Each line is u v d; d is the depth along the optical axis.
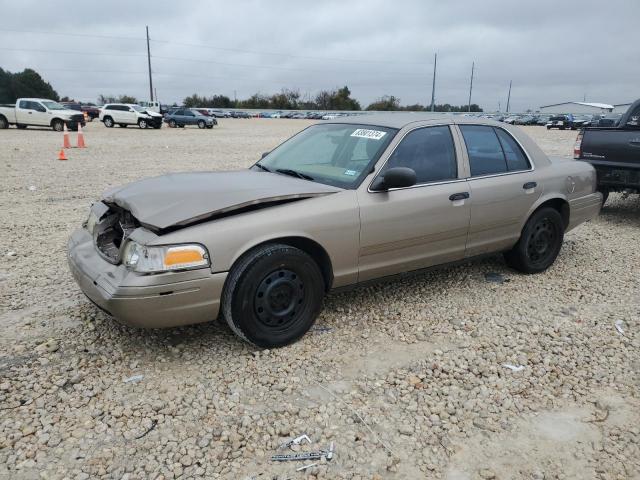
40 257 5.80
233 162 15.19
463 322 4.35
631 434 2.99
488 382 3.48
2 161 14.16
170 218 3.37
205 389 3.33
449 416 3.13
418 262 4.49
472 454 2.82
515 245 5.32
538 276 5.48
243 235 3.49
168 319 3.39
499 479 2.65
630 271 5.70
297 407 3.17
